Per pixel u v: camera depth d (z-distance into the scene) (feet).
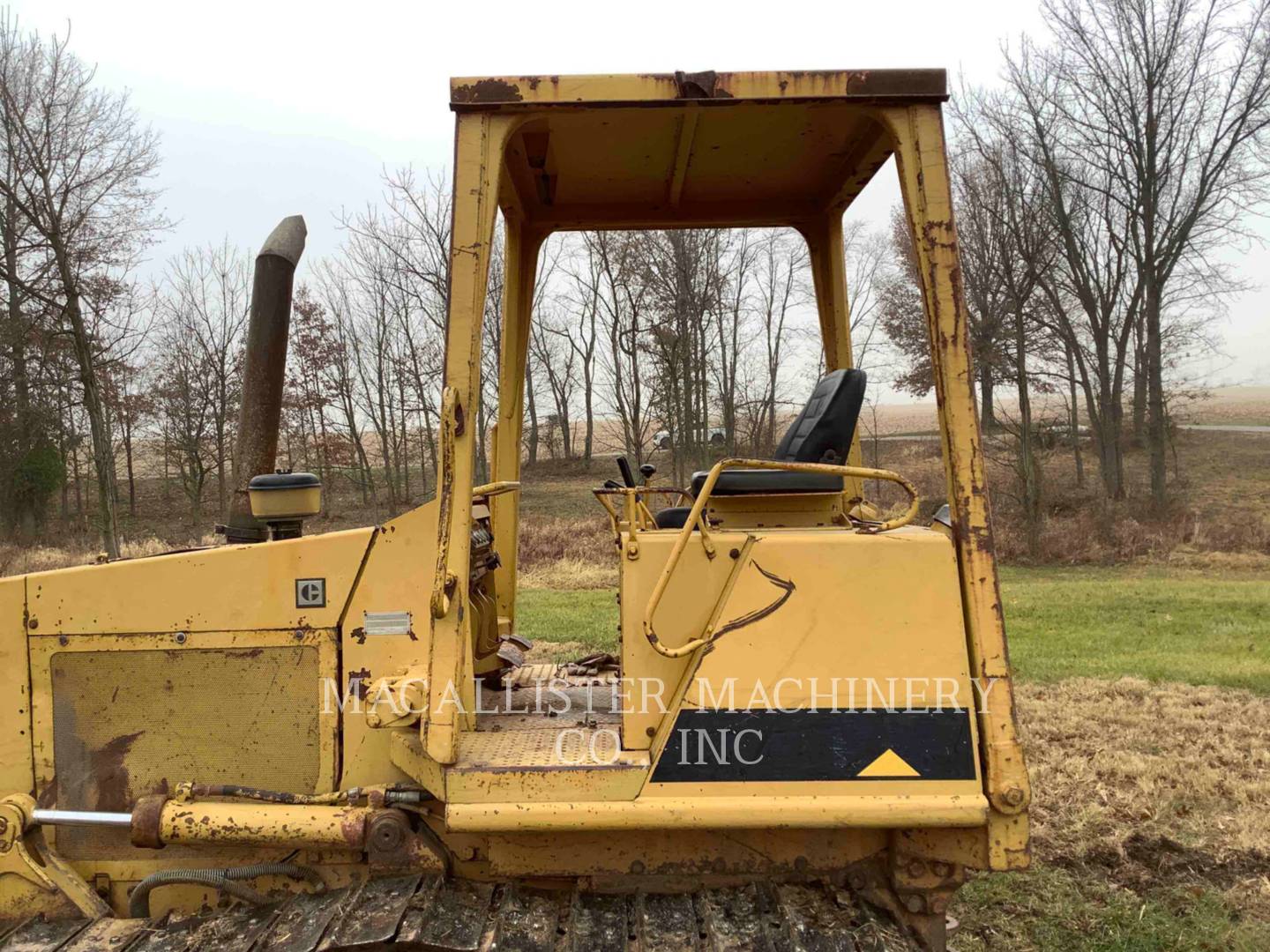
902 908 7.54
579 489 78.13
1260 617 31.86
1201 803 14.76
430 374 63.21
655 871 7.66
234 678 8.34
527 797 7.26
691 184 10.36
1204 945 11.03
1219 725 18.57
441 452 7.45
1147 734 18.01
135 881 8.33
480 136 7.55
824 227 11.09
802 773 7.25
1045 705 20.10
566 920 7.45
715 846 7.66
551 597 37.52
